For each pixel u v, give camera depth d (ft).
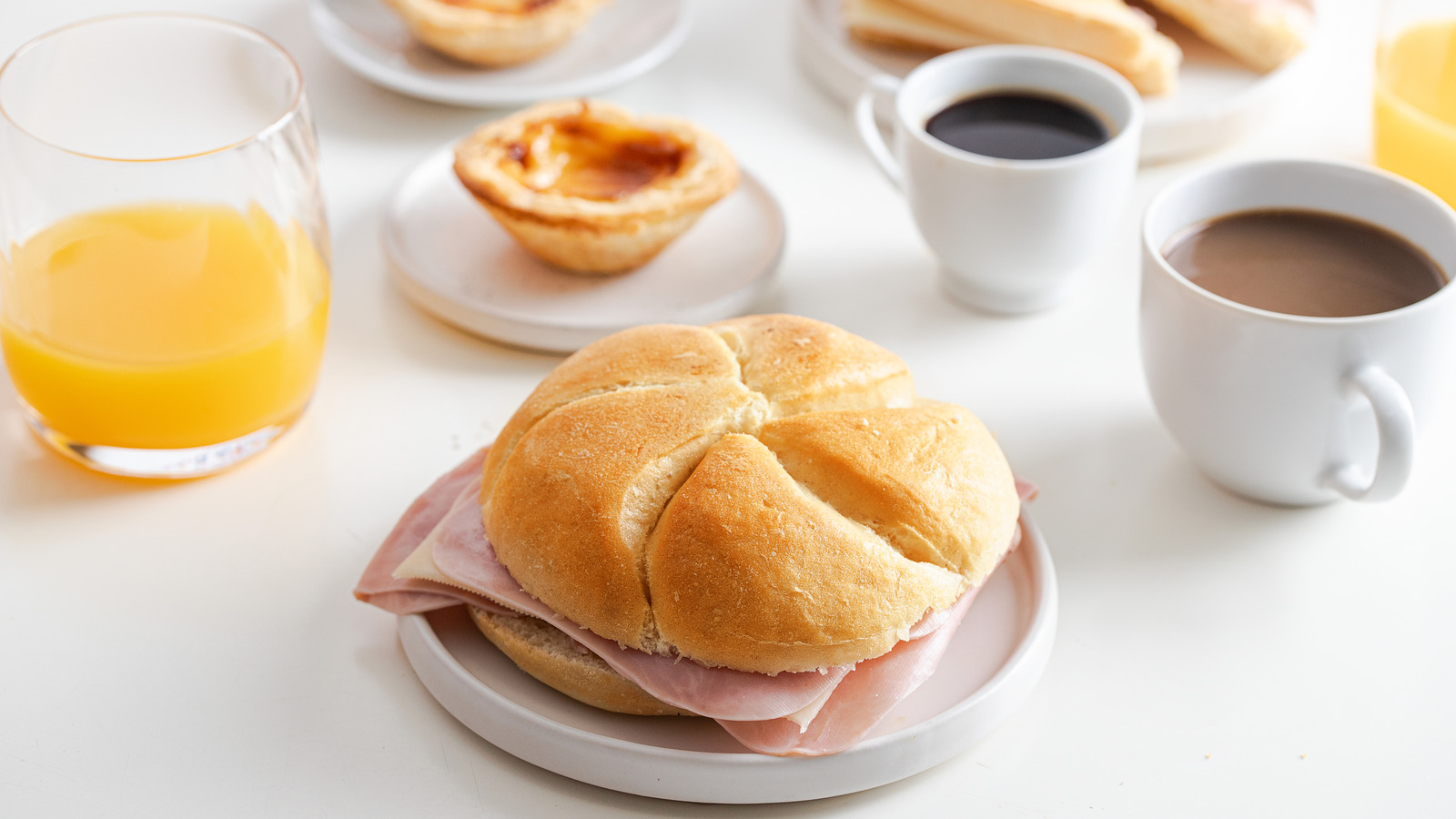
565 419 1.60
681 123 2.01
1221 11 2.17
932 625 1.54
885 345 1.93
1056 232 1.87
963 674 1.60
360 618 1.69
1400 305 1.68
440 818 1.55
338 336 1.93
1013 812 1.56
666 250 2.01
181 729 1.60
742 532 1.51
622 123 2.00
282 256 1.73
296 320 1.75
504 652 1.60
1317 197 1.77
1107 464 1.81
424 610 1.60
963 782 1.58
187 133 1.87
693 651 1.52
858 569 1.51
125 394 1.70
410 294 1.95
